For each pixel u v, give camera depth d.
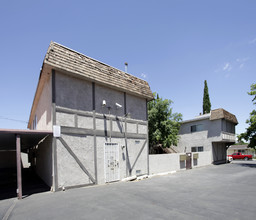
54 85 8.31
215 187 8.68
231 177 12.05
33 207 5.62
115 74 11.19
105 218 4.67
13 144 11.67
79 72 8.99
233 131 26.08
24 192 7.80
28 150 19.81
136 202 6.06
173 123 22.77
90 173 9.00
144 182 10.12
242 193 7.46
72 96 8.90
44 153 10.15
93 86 9.91
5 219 4.70
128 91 11.61
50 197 6.74
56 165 7.82
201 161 19.98
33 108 15.71
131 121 11.85
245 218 4.70
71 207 5.54
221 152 25.28
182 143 25.88
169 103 23.33
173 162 15.39
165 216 4.81
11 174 15.21
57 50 8.60
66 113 8.52
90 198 6.54
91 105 9.63
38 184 9.57
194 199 6.48
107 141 10.09
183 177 12.10
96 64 10.28
